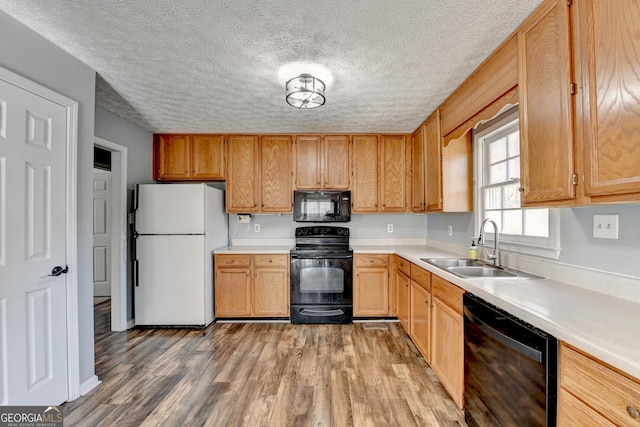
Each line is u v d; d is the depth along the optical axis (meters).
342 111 2.84
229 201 3.60
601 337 0.91
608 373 0.84
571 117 1.19
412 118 3.05
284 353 2.58
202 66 1.99
